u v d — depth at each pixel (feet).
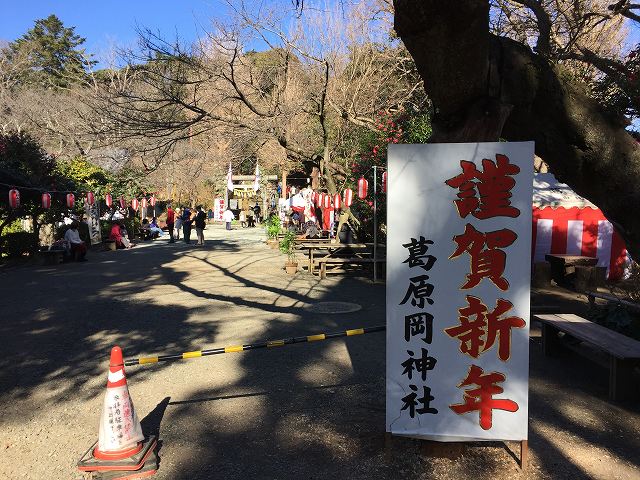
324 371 16.97
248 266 44.86
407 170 10.48
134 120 26.45
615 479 10.34
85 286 34.83
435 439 10.80
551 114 11.59
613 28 29.89
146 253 57.26
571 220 36.68
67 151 77.00
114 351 11.12
